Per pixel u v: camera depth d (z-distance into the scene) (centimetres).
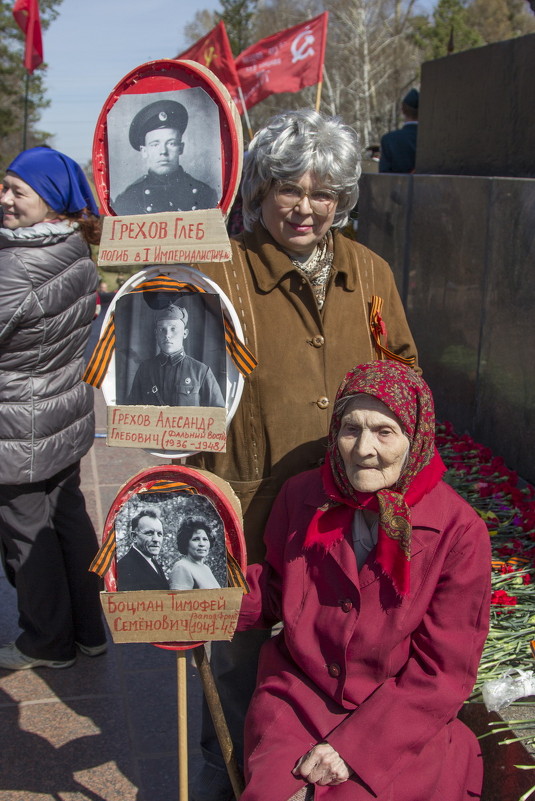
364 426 192
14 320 280
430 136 620
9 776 271
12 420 295
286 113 211
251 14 3753
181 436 191
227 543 192
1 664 329
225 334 191
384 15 3747
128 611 194
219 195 188
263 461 227
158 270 193
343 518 203
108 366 195
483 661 238
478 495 353
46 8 2456
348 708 196
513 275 412
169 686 321
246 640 238
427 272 536
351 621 196
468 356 471
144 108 189
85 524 330
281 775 187
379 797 184
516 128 491
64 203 291
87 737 290
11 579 333
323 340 224
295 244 217
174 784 269
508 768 210
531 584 276
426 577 196
